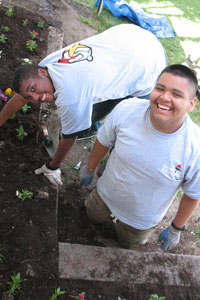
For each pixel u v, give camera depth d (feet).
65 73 7.33
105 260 8.32
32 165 10.04
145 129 5.93
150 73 8.78
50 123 11.90
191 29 24.38
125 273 8.20
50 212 8.97
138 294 7.93
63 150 8.49
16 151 10.31
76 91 7.25
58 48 15.84
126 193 6.97
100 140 7.22
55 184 9.78
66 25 18.75
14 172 9.62
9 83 12.43
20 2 18.62
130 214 7.52
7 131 10.82
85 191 11.04
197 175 6.02
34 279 7.40
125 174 6.65
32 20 16.83
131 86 8.66
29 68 7.38
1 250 7.63
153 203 6.93
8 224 8.20
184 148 5.77
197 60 19.08
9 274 7.30
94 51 8.01
